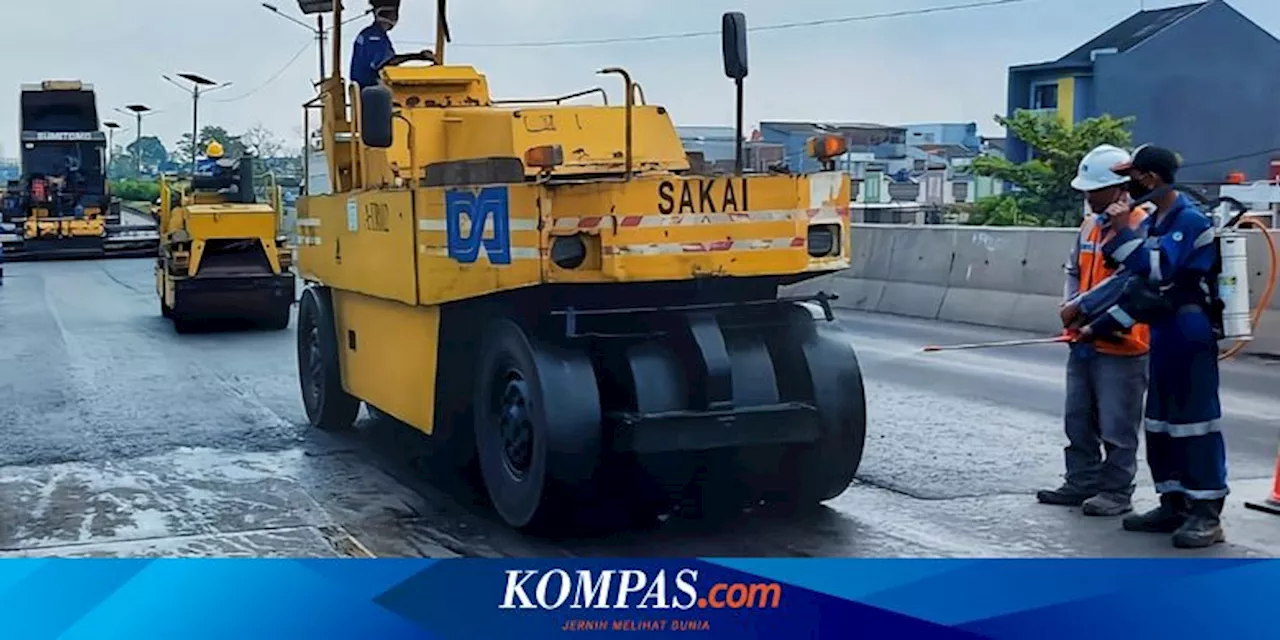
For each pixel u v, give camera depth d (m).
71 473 8.70
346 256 9.11
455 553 6.71
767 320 7.27
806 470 7.24
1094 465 7.43
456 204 7.15
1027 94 49.25
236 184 20.72
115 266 35.53
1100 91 47.12
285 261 18.78
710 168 8.44
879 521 7.17
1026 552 6.53
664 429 6.54
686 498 7.61
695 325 6.72
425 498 7.91
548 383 6.59
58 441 9.79
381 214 8.27
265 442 9.73
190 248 18.28
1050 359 13.35
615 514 7.39
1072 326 7.17
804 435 6.84
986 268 16.69
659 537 6.92
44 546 6.93
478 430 7.38
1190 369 6.51
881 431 9.61
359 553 6.72
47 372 13.73
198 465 8.92
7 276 31.38
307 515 7.54
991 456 8.76
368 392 9.16
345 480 8.41
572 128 8.30
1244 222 7.11
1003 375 12.30
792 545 6.73
